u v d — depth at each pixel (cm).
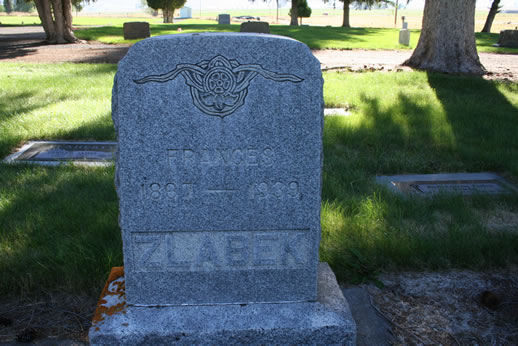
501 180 590
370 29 3569
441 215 479
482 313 337
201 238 291
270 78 264
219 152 274
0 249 394
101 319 291
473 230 433
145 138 270
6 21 6444
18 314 332
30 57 1812
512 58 1886
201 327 284
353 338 291
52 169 589
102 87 1107
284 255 297
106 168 593
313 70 263
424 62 1434
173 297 302
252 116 269
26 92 1042
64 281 364
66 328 319
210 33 262
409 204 491
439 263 392
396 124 792
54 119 812
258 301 306
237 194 282
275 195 284
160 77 261
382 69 1424
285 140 274
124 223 285
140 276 297
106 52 1953
